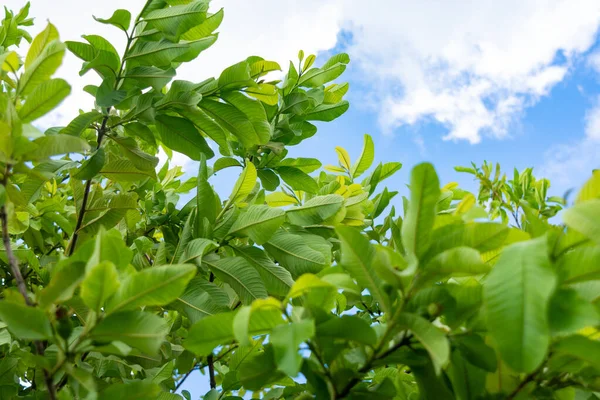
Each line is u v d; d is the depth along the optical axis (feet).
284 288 6.62
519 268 2.78
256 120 7.86
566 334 2.88
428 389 3.60
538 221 3.33
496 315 2.74
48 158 4.42
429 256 3.36
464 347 3.52
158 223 8.84
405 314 3.36
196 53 7.56
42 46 5.24
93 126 7.36
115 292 3.46
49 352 5.85
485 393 3.59
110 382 7.64
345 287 3.64
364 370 3.62
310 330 3.06
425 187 3.29
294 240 6.89
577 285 3.32
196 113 7.41
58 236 8.76
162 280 3.42
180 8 7.10
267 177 9.55
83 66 6.89
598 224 2.82
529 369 2.59
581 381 3.57
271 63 8.31
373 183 10.12
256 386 3.89
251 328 3.51
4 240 4.21
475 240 3.37
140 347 3.47
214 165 9.44
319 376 3.70
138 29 7.41
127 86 7.20
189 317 6.05
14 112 4.41
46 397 5.76
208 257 6.44
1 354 7.69
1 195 4.30
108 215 7.19
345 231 3.56
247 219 6.56
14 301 3.93
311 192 9.49
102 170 7.32
